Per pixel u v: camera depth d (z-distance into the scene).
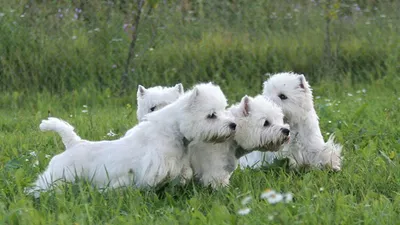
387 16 18.39
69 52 17.27
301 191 7.92
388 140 10.87
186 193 8.17
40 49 17.23
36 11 17.47
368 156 9.73
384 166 9.05
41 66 17.12
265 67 17.53
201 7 17.95
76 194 7.81
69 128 8.37
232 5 18.08
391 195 7.97
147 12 17.67
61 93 16.86
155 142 8.04
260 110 8.55
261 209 7.09
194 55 17.50
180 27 17.77
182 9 17.86
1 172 9.06
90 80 17.09
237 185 8.53
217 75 17.12
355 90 16.84
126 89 16.94
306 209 7.03
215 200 7.65
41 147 10.82
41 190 7.99
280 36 17.95
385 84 17.00
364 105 12.70
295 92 9.70
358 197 8.01
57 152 10.42
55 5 17.58
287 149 9.80
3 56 17.12
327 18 17.80
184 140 8.22
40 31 17.38
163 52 17.47
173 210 7.38
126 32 17.39
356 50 17.88
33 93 16.80
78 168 8.15
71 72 17.16
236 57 17.55
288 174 9.03
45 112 15.21
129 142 8.23
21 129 13.18
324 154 9.71
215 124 8.02
